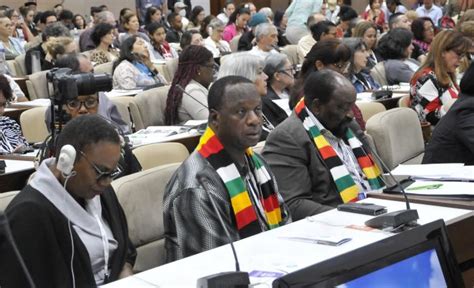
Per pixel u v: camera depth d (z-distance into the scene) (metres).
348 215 2.70
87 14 15.22
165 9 15.52
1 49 9.62
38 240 2.31
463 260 2.59
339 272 1.57
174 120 5.77
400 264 1.66
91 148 2.37
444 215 2.57
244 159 2.91
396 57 7.95
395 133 4.30
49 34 9.41
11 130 4.99
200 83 5.75
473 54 6.20
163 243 3.07
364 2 17.75
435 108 5.57
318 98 3.33
